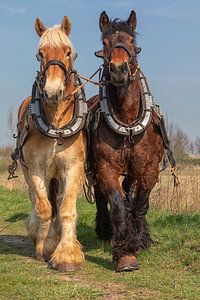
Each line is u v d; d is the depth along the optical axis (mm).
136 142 5387
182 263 5504
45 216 5805
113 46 5094
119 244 5363
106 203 6988
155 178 5656
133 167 5508
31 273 5266
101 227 7027
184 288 4617
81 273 5293
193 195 9703
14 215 9891
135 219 5812
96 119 5465
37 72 5758
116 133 5328
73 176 5695
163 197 9844
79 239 7133
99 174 5520
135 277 5027
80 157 5730
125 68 4969
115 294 4512
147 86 5586
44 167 5746
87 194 7211
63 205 5676
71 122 5586
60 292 4523
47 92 5121
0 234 7965
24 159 5949
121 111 5316
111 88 5363
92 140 5688
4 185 16578
